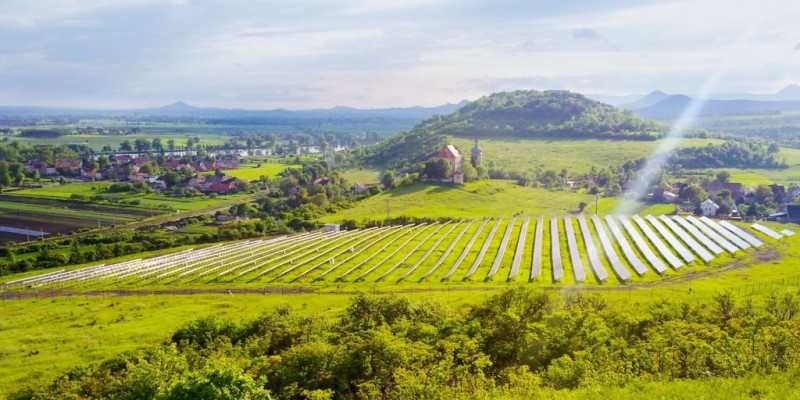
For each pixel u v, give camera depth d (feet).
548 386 148.97
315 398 138.62
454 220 592.60
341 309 276.00
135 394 163.22
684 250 407.23
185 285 369.09
